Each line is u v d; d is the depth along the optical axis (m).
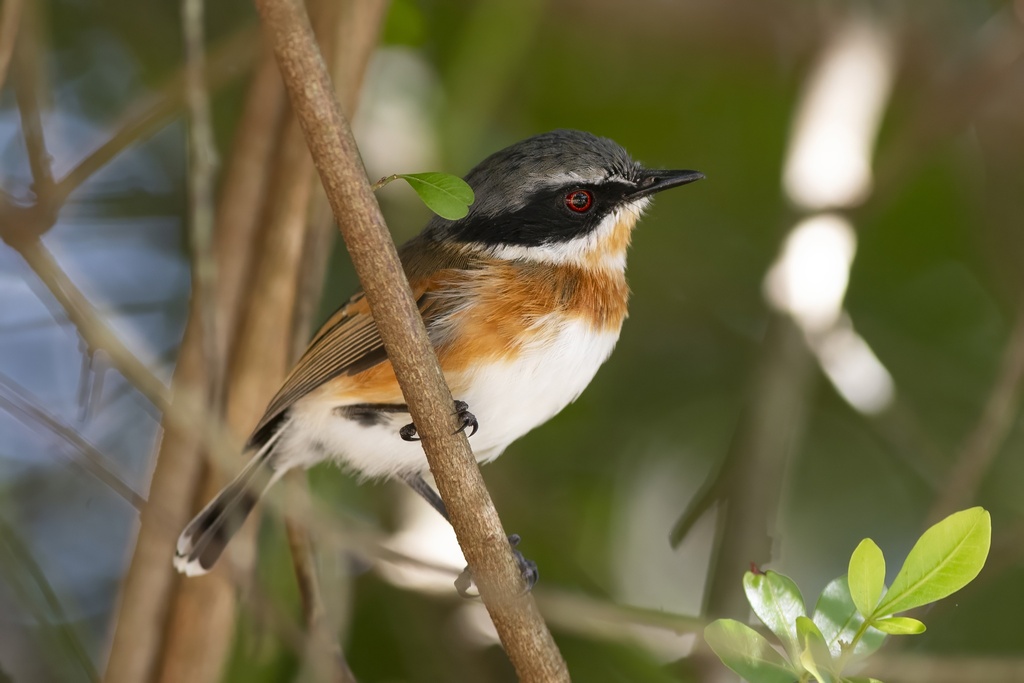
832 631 6.64
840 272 11.77
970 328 14.09
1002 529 12.50
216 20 13.19
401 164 12.03
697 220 14.27
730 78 14.49
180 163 13.29
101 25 13.20
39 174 8.52
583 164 9.58
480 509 6.87
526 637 7.00
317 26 9.08
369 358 9.27
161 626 9.19
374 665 11.22
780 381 11.32
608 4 14.20
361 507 11.88
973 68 13.39
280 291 9.46
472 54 11.52
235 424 9.48
